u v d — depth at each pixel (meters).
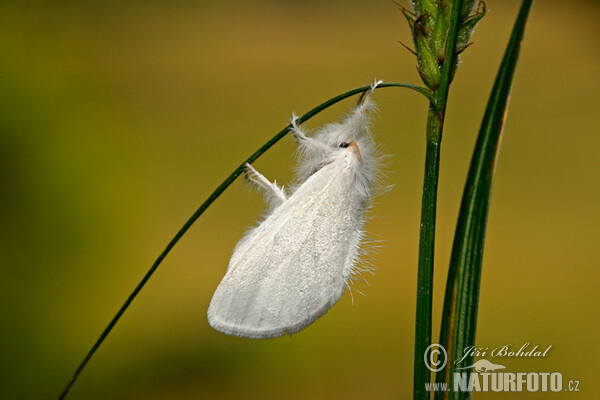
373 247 0.14
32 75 0.33
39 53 0.35
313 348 0.27
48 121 0.31
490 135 0.13
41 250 0.28
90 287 0.28
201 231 0.32
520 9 0.13
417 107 0.40
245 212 0.34
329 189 0.14
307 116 0.14
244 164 0.14
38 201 0.28
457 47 0.13
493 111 0.13
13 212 0.28
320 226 0.14
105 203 0.30
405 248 0.31
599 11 0.62
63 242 0.28
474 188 0.13
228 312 0.14
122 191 0.31
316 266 0.14
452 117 0.40
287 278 0.14
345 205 0.14
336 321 0.28
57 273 0.27
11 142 0.29
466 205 0.13
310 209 0.14
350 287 0.14
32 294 0.27
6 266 0.27
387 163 0.15
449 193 0.34
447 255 0.28
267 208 0.15
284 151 0.27
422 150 0.35
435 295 0.25
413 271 0.30
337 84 0.48
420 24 0.13
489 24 0.56
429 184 0.13
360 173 0.14
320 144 0.15
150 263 0.30
